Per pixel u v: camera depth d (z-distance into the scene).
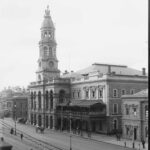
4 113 173.75
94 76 90.94
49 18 121.12
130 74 95.06
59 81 103.81
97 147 63.47
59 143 69.56
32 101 122.25
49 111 106.94
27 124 123.50
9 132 93.38
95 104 84.69
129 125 74.12
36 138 78.69
